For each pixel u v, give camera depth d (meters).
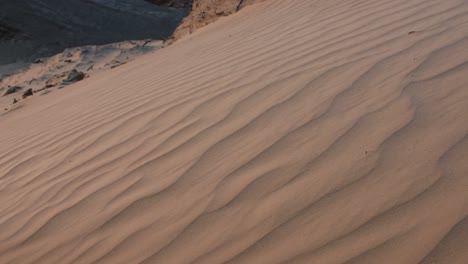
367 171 2.18
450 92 2.56
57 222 2.66
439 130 2.28
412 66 2.97
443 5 3.94
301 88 3.16
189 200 2.43
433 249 1.68
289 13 6.14
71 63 13.43
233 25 7.68
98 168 3.10
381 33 3.75
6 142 4.65
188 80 4.28
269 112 2.98
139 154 3.06
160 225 2.33
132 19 27.22
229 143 2.80
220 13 10.30
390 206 1.94
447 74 2.75
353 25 4.20
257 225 2.10
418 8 4.06
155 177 2.73
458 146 2.13
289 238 1.97
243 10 9.55
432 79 2.75
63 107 5.42
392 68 3.04
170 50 7.43
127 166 2.97
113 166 3.05
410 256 1.69
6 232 2.74
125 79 5.73
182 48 6.86
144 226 2.37
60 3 27.14
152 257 2.15
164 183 2.63
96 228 2.49
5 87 12.20
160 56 6.93
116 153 3.21
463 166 2.01
